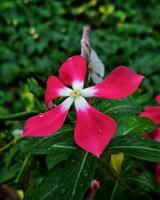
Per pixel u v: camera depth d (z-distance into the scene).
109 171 0.14
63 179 0.13
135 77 0.12
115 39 0.64
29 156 0.15
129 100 0.15
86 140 0.12
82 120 0.12
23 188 0.16
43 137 0.13
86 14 0.70
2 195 0.21
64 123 0.13
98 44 0.63
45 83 0.14
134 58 0.62
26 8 0.68
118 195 0.14
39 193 0.13
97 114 0.12
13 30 0.65
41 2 0.70
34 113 0.15
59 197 0.12
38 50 0.62
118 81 0.12
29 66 0.60
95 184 0.17
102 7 0.71
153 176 0.15
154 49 0.63
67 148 0.13
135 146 0.13
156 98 0.15
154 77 0.55
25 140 0.14
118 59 0.61
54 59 0.61
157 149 0.13
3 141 0.18
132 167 0.15
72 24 0.67
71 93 0.13
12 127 0.25
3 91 0.57
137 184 0.14
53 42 0.64
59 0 0.72
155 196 0.15
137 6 0.71
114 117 0.13
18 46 0.63
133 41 0.64
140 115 0.14
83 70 0.13
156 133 0.15
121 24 0.67
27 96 0.55
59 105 0.13
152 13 0.69
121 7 0.72
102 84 0.13
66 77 0.13
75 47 0.63
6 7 0.68
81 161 0.13
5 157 0.25
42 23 0.67
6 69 0.59
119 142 0.13
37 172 0.16
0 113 0.53
